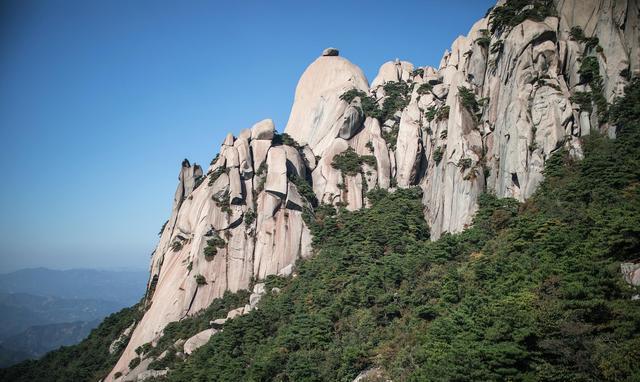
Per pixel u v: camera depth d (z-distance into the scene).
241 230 90.19
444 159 79.94
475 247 64.62
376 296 64.06
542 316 43.38
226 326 73.19
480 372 41.38
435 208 80.00
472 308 50.41
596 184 58.69
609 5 71.38
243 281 87.00
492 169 72.88
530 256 54.94
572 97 69.31
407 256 70.56
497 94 76.06
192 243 91.62
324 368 56.03
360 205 94.06
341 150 102.00
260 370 59.09
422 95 96.56
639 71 67.81
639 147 60.41
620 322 41.22
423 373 45.00
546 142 66.81
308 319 65.62
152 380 73.25
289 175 95.31
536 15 74.19
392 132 102.62
